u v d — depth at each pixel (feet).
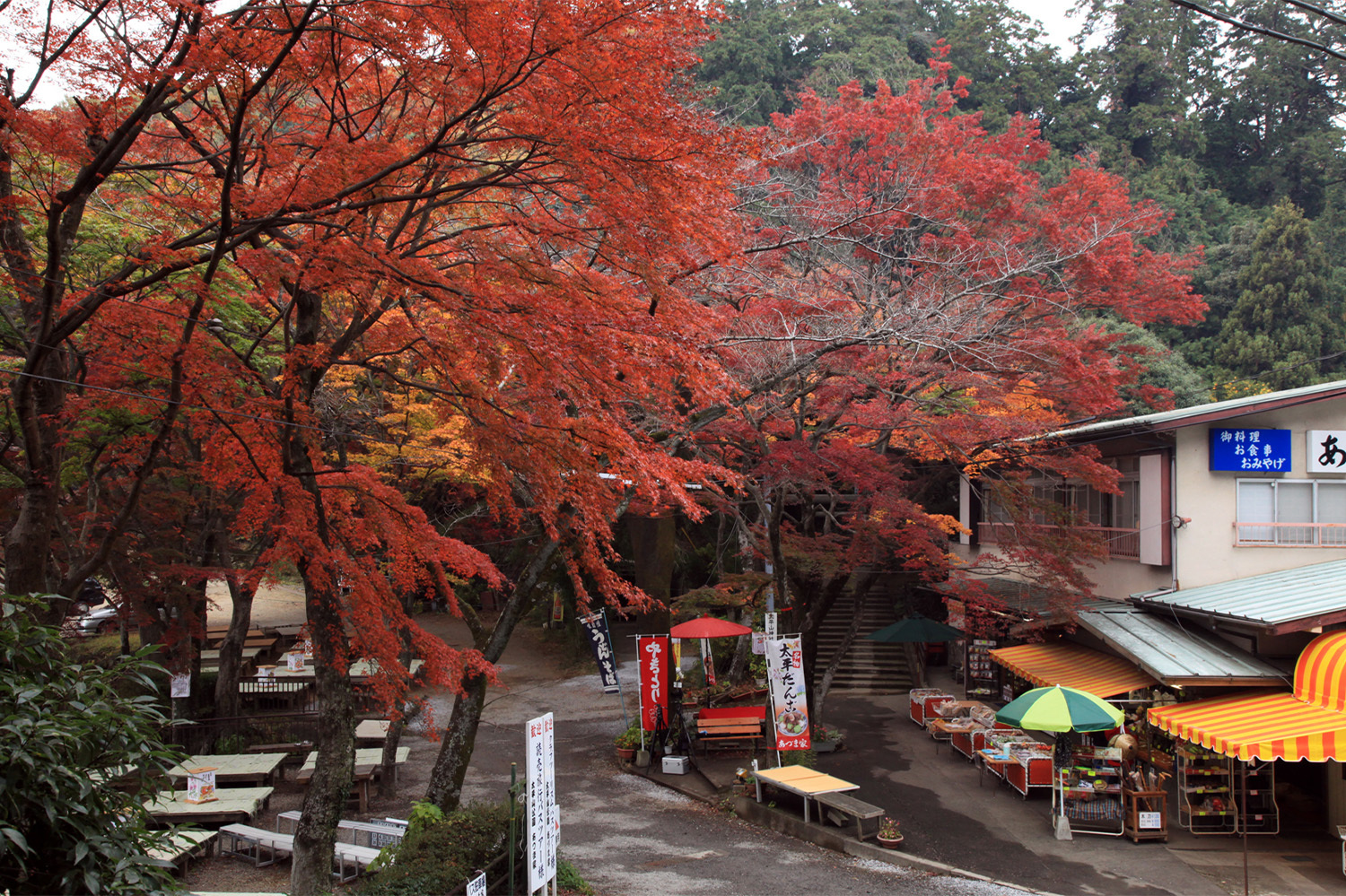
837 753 60.49
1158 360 101.45
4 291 26.53
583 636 96.84
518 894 32.78
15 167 28.78
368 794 50.67
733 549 89.51
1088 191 64.13
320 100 27.71
